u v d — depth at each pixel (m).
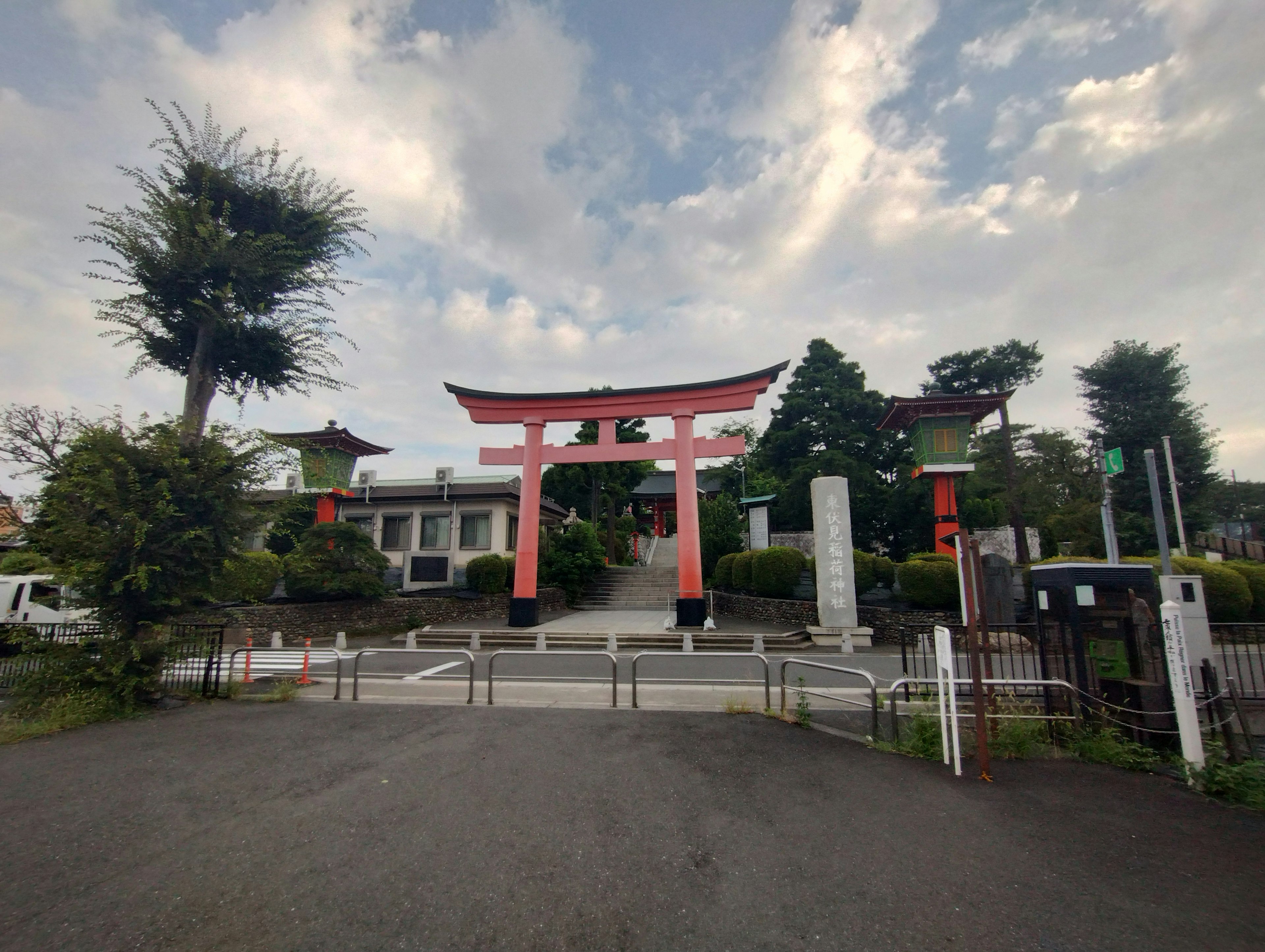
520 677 10.90
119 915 3.46
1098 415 30.22
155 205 10.40
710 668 12.45
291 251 11.48
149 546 8.39
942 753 6.12
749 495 36.16
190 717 7.97
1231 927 3.28
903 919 3.38
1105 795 5.12
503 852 4.20
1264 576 16.52
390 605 20.11
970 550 7.16
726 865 4.01
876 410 31.52
